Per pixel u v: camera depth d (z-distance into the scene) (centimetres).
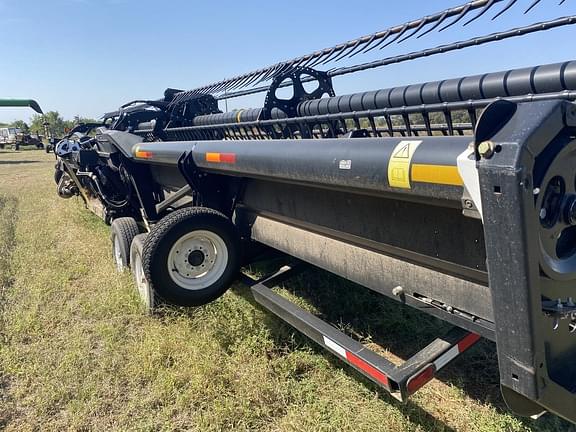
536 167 119
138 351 299
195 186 315
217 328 315
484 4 194
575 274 136
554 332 132
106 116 653
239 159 242
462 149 134
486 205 120
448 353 194
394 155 154
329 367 272
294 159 200
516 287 119
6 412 257
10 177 1634
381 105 303
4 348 321
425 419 228
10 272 480
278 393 251
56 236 640
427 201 152
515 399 137
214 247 302
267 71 371
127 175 488
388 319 316
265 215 302
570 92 161
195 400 251
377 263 217
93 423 244
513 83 226
